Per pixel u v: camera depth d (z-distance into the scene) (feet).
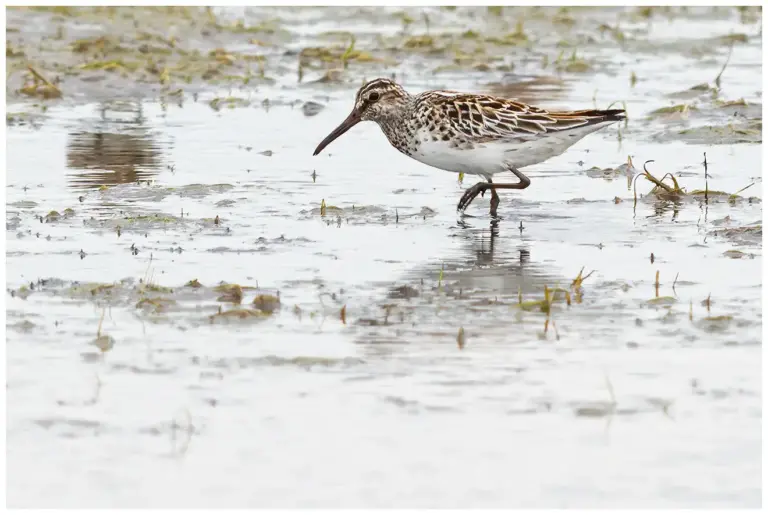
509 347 36.96
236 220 52.60
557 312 40.27
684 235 50.42
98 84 80.02
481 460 29.78
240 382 34.37
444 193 58.39
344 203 55.77
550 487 28.50
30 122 71.56
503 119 53.21
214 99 77.56
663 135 69.31
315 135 69.97
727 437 30.91
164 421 31.99
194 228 51.24
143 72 82.69
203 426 31.60
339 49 91.50
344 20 103.24
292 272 44.86
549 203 56.39
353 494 28.25
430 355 36.27
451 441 30.71
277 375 34.83
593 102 76.28
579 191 58.65
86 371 35.22
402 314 40.09
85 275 44.11
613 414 32.22
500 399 33.12
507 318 39.68
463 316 39.88
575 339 37.63
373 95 57.26
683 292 42.29
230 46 92.02
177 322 39.34
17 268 44.96
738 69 87.56
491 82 83.10
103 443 30.83
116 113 74.49
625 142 68.49
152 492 28.48
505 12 106.32
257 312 39.83
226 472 29.32
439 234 50.80
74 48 86.07
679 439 30.78
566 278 44.19
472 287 43.11
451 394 33.45
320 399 33.17
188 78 82.89
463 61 88.74
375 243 49.24
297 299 41.63
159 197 56.34
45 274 44.27
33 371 35.19
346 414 32.22
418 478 28.91
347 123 58.23
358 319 39.52
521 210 55.16
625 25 103.24
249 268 45.29
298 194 57.41
